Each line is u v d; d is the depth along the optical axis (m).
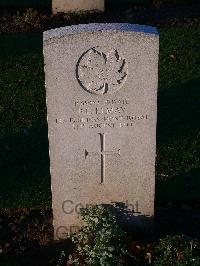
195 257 1.87
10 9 3.86
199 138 2.67
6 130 2.73
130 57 1.77
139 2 3.93
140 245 2.02
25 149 2.62
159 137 2.69
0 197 2.33
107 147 1.95
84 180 2.03
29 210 2.29
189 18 3.74
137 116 1.88
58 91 1.82
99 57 1.77
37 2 3.93
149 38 1.74
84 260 1.96
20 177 2.45
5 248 2.11
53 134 1.91
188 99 2.96
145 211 2.11
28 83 3.08
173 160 2.53
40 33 3.58
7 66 3.22
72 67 1.78
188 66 3.23
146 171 2.01
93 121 1.89
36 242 2.14
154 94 1.84
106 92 1.83
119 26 1.76
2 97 2.96
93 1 3.73
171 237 1.96
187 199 2.33
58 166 1.98
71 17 3.72
